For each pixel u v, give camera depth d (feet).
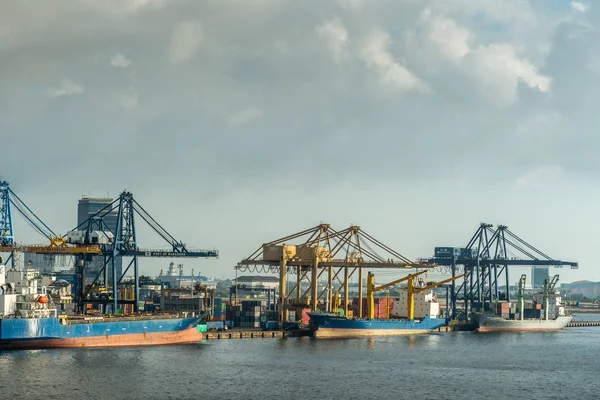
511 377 552.00
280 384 490.90
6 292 581.12
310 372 537.24
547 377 557.74
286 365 564.30
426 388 496.23
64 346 589.73
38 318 573.33
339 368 561.02
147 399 439.63
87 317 620.08
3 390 447.83
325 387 486.38
